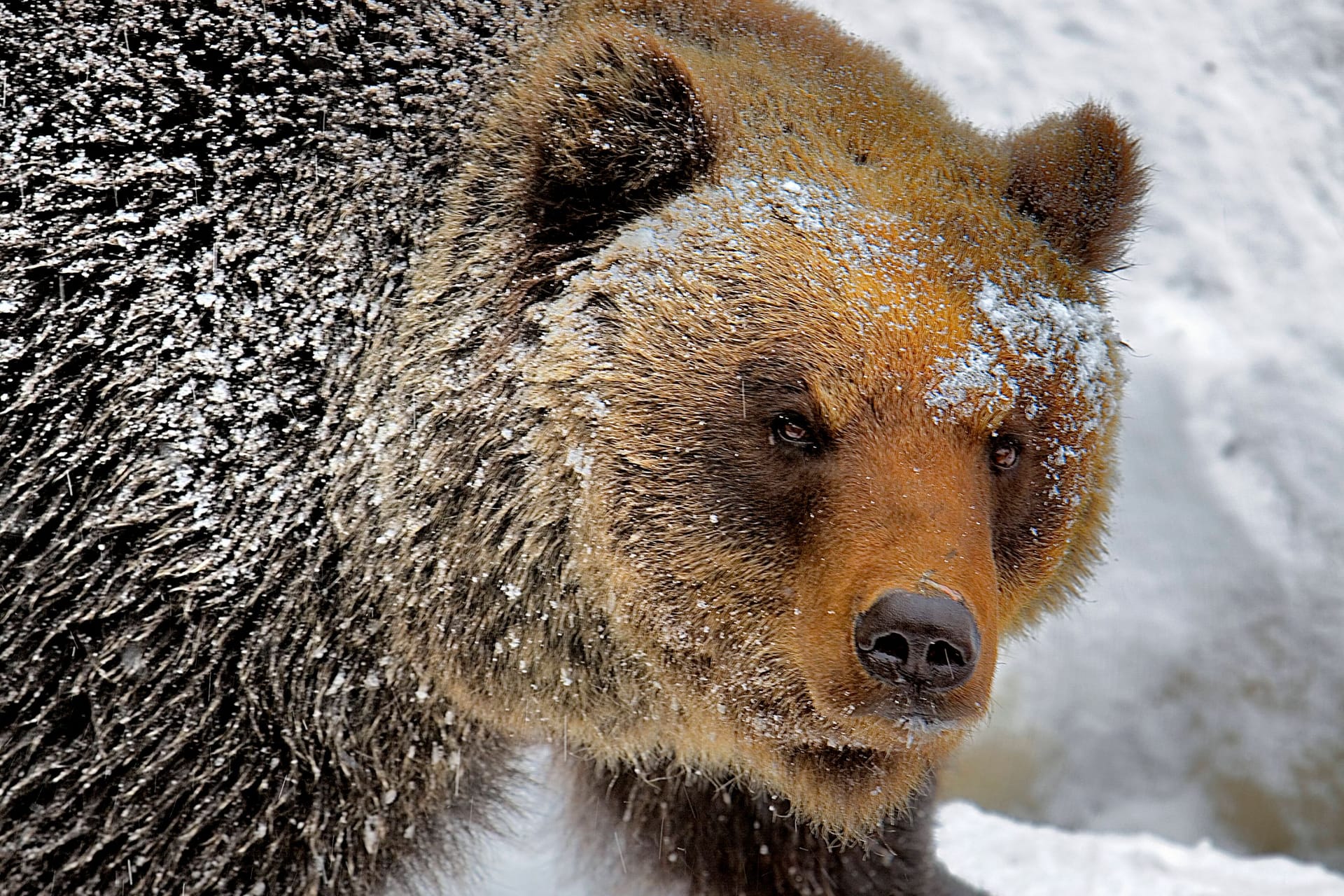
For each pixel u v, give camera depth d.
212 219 7.71
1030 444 7.38
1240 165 25.52
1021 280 7.37
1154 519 21.66
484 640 7.69
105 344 7.62
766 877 9.21
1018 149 8.27
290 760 7.66
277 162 7.80
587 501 7.40
